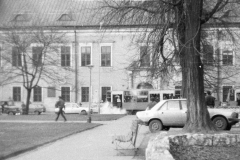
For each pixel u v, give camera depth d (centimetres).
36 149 2202
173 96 7175
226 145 1711
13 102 8062
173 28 2469
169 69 2728
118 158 1880
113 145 2366
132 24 2645
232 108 3822
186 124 2478
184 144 1695
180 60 2566
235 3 2653
